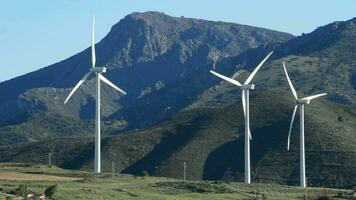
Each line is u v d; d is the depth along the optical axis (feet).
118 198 586.04
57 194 548.31
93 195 577.02
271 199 653.30
